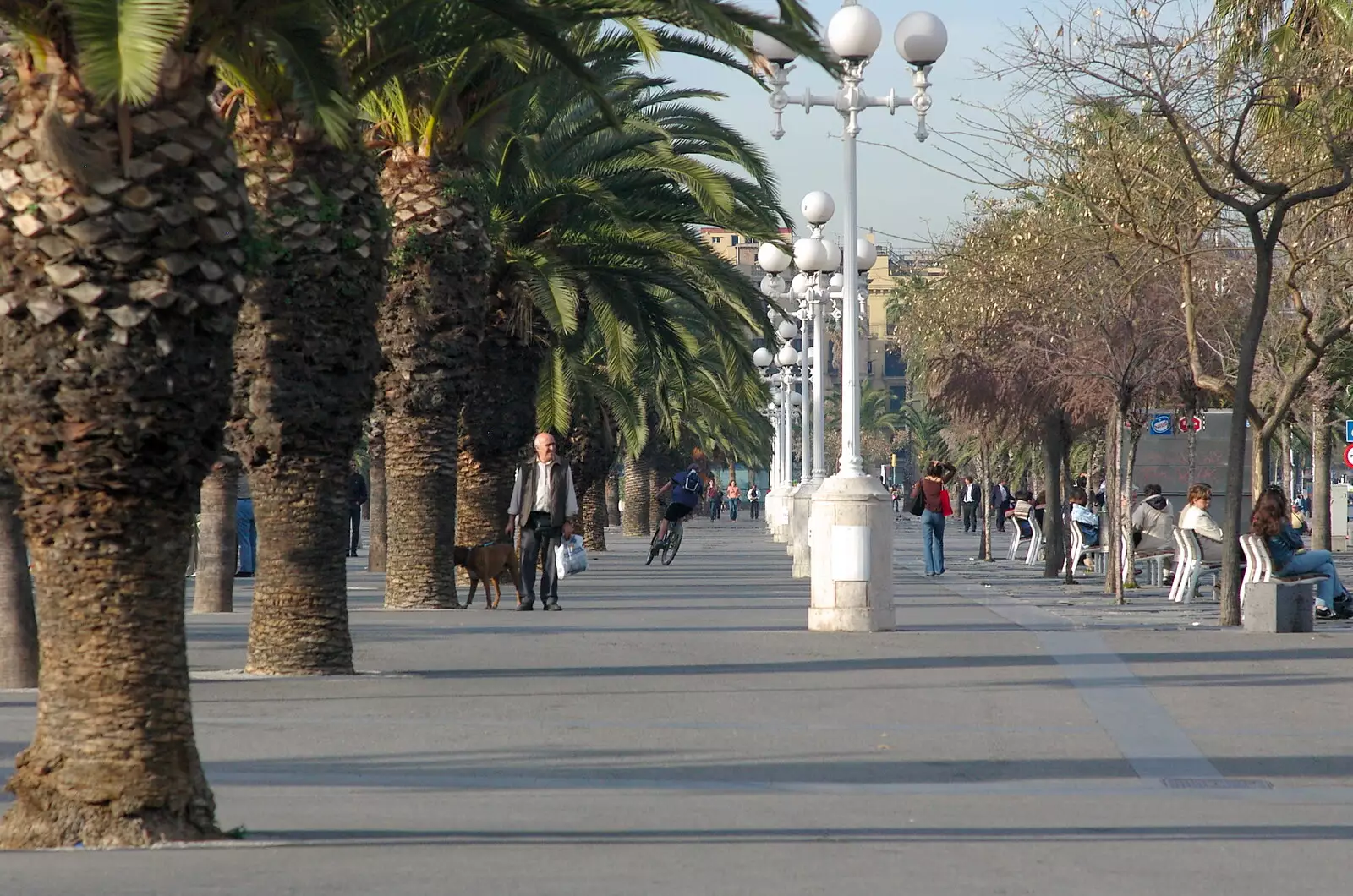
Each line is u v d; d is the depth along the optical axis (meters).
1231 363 49.84
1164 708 20.45
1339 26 34.81
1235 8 35.81
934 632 31.11
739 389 43.38
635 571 59.88
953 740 17.91
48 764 12.45
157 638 12.57
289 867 11.30
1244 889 10.71
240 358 23.95
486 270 35.28
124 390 12.35
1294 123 36.22
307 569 24.09
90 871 11.18
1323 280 44.03
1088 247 41.88
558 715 19.72
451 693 21.75
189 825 12.52
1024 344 48.50
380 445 56.38
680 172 38.38
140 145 12.45
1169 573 49.91
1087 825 13.29
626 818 13.51
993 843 12.41
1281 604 31.27
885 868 11.33
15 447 12.46
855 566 31.31
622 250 41.09
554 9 22.34
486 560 38.28
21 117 12.44
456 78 32.59
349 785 15.23
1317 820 13.60
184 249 12.53
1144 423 50.03
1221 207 38.16
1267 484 37.91
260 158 23.69
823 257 46.09
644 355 53.41
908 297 65.56
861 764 16.47
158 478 12.53
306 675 23.83
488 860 11.56
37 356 12.36
